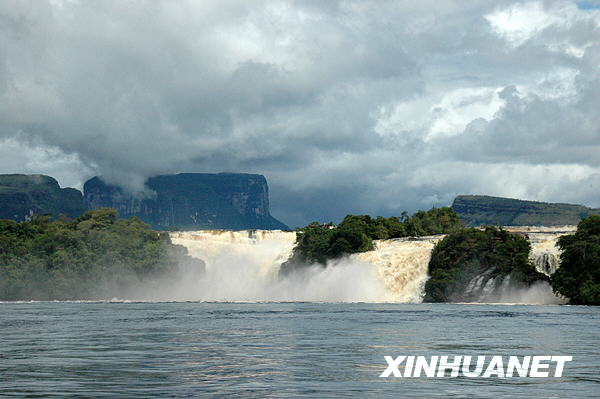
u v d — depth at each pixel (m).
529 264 162.12
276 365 49.38
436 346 61.41
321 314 110.25
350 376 44.59
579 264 151.62
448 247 170.12
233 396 38.03
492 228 170.12
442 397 38.06
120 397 37.72
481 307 137.00
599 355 55.19
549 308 131.62
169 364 49.84
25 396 37.88
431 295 165.62
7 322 92.12
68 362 50.88
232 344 63.12
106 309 131.25
